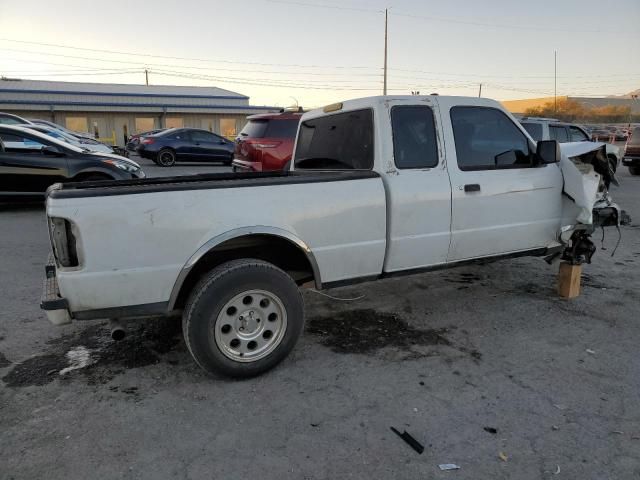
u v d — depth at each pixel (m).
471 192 4.13
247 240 3.58
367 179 3.71
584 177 4.52
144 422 2.90
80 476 2.45
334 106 4.38
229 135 41.34
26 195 9.08
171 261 3.13
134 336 4.09
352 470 2.50
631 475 2.45
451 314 4.57
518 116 13.87
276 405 3.08
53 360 3.67
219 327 3.21
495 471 2.48
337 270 3.69
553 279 5.61
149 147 20.12
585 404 3.07
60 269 2.99
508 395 3.18
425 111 3.99
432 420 2.91
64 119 36.19
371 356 3.74
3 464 2.53
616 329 4.21
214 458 2.59
